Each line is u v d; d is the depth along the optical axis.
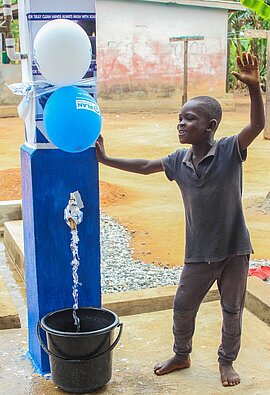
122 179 10.03
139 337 3.95
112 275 5.34
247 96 25.14
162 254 6.03
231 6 21.05
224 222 3.15
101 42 19.89
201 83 21.44
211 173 3.11
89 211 3.48
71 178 3.41
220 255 3.17
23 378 3.44
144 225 7.15
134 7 20.12
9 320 4.15
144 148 13.20
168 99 21.16
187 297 3.27
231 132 15.27
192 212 3.19
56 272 3.47
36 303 3.50
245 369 3.51
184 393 3.23
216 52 21.45
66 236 3.45
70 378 3.19
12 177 9.44
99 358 3.19
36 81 3.26
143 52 20.53
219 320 4.19
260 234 6.81
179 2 20.41
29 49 3.27
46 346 3.44
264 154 12.49
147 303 4.40
